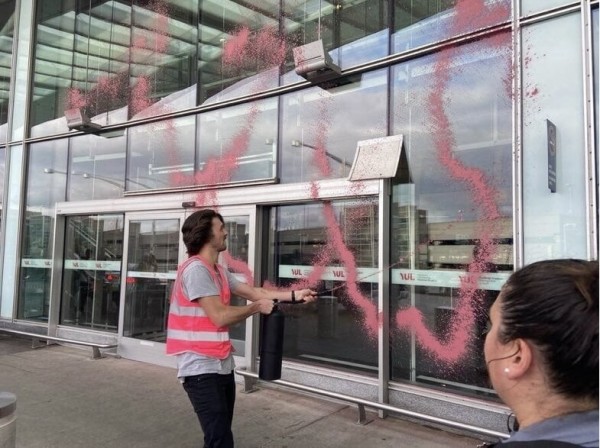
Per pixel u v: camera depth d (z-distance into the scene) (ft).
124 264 23.53
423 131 15.74
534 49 13.46
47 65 29.07
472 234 14.51
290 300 10.23
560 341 2.88
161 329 21.99
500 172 14.10
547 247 12.88
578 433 2.80
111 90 25.64
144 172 23.82
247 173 20.10
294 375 17.63
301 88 18.75
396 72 16.51
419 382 15.26
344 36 17.84
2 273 29.53
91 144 26.32
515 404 3.14
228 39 21.26
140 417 15.33
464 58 14.99
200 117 21.95
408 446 13.08
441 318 14.96
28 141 29.30
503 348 3.17
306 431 14.11
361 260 16.72
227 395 9.60
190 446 13.25
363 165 16.34
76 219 26.76
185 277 9.37
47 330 26.55
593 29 12.50
